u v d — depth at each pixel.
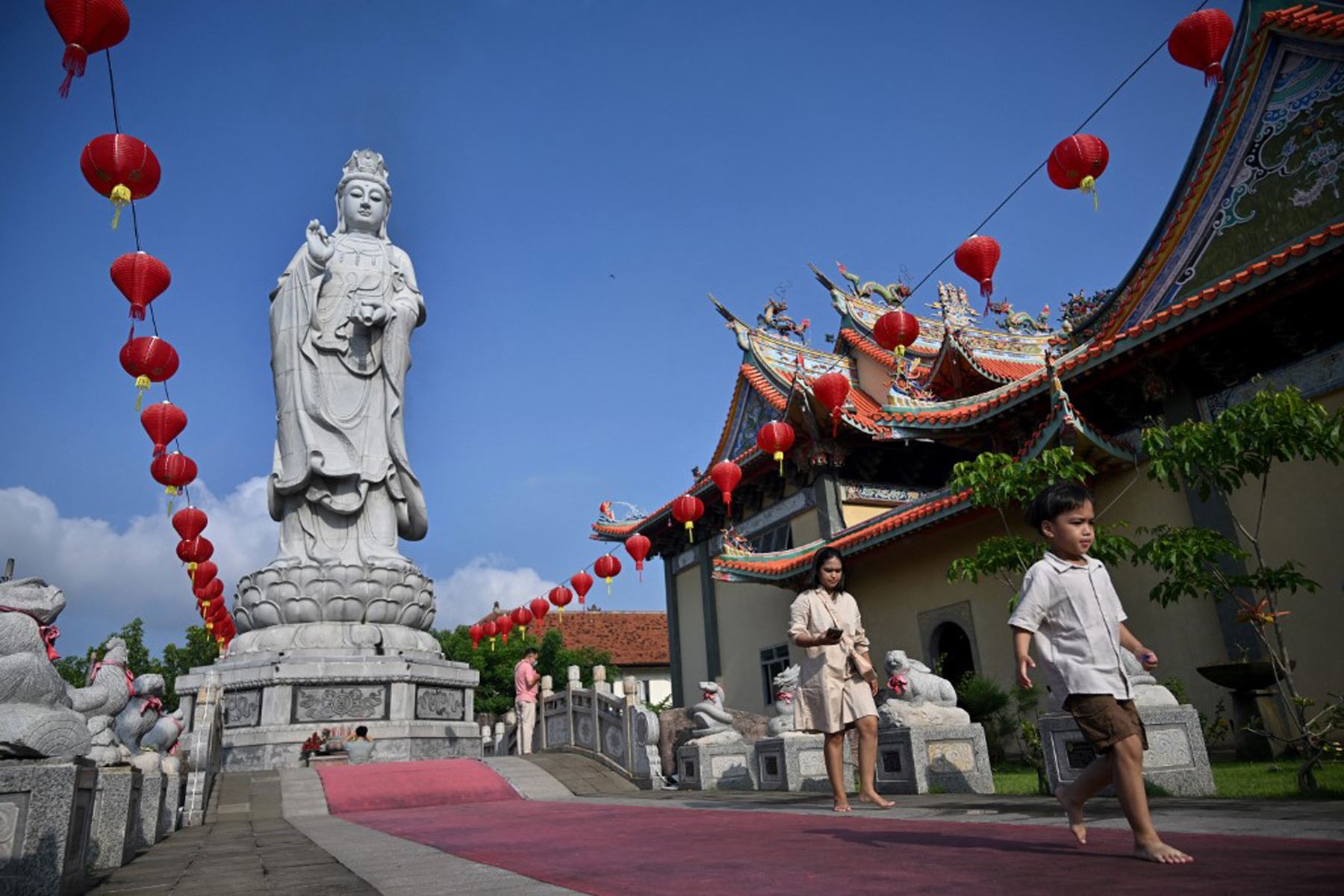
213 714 15.36
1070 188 10.10
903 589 22.83
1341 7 14.95
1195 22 9.27
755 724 17.61
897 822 6.68
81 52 7.81
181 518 18.03
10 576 5.99
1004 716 17.48
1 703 5.27
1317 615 13.95
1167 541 10.48
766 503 28.80
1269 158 15.76
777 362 29.33
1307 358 14.65
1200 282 16.58
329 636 21.12
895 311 14.18
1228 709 15.10
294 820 13.09
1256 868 3.78
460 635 45.00
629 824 8.24
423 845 7.65
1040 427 16.70
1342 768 10.53
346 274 24.28
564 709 19.97
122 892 5.70
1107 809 7.16
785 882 4.20
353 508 22.75
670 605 33.72
